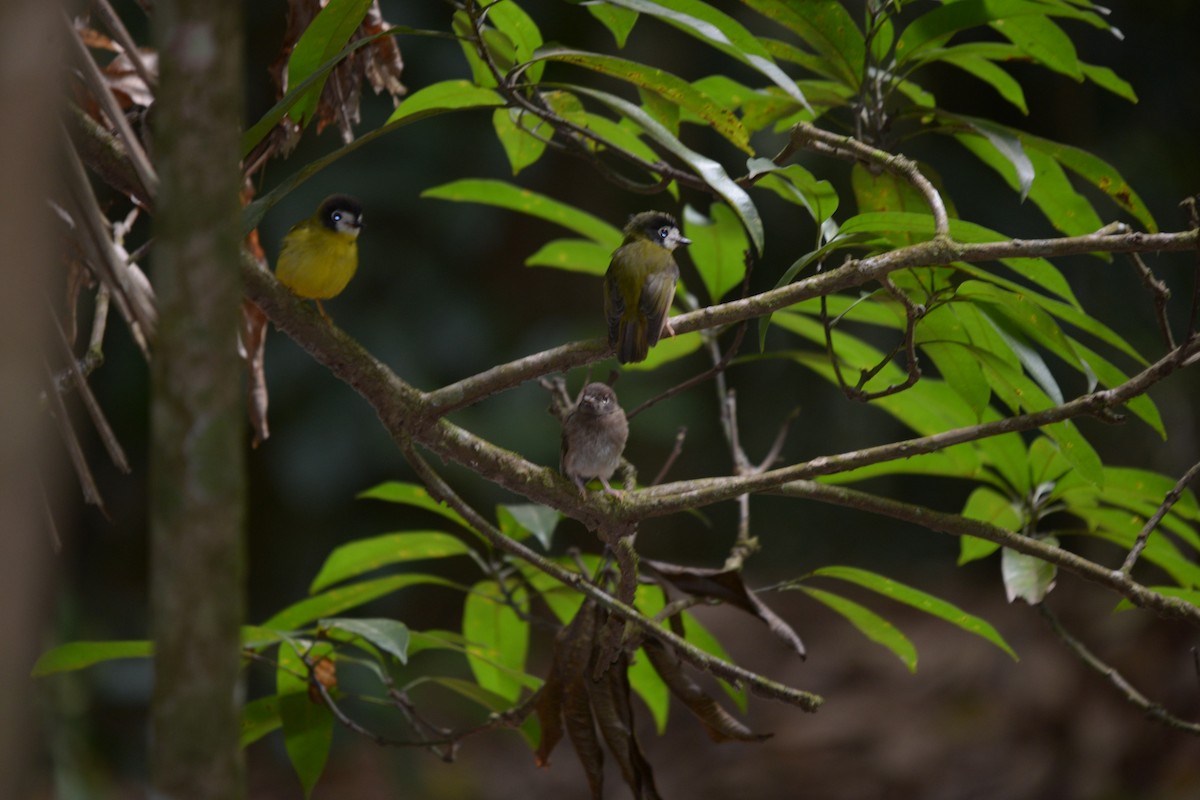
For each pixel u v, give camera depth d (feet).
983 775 51.21
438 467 62.28
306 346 18.26
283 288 17.87
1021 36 23.00
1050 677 54.54
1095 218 22.94
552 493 19.48
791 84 17.94
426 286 64.13
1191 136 61.00
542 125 23.30
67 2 12.67
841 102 24.95
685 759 56.03
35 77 7.46
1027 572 22.63
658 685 25.09
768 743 55.88
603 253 26.99
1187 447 56.13
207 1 9.23
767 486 19.66
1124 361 56.75
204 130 9.28
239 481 9.48
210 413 9.34
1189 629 52.60
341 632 22.02
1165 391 56.54
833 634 63.41
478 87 20.70
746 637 64.75
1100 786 49.14
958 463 24.21
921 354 48.62
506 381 19.13
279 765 59.52
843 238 18.86
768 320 18.58
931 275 19.29
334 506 62.90
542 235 70.54
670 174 20.56
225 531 9.36
